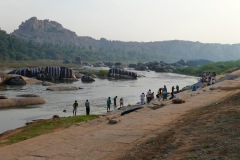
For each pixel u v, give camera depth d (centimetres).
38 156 1969
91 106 5375
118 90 8000
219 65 16262
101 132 2459
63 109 5053
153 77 13438
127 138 2192
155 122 2603
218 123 1989
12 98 5619
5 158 1969
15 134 2909
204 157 1351
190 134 1870
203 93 4438
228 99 3095
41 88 8131
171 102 3744
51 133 2598
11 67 16762
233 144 1463
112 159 1752
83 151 1994
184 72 16988
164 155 1554
